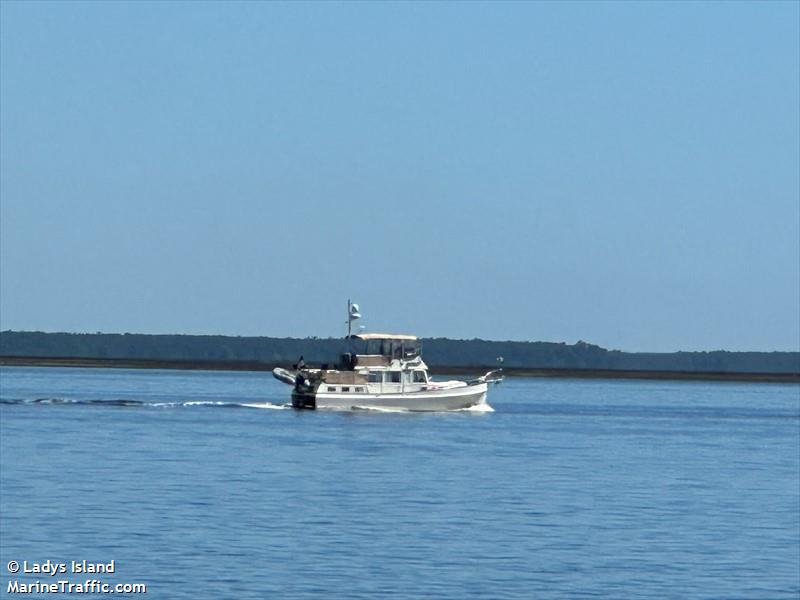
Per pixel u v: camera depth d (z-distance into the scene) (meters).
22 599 165.38
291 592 170.62
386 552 197.25
